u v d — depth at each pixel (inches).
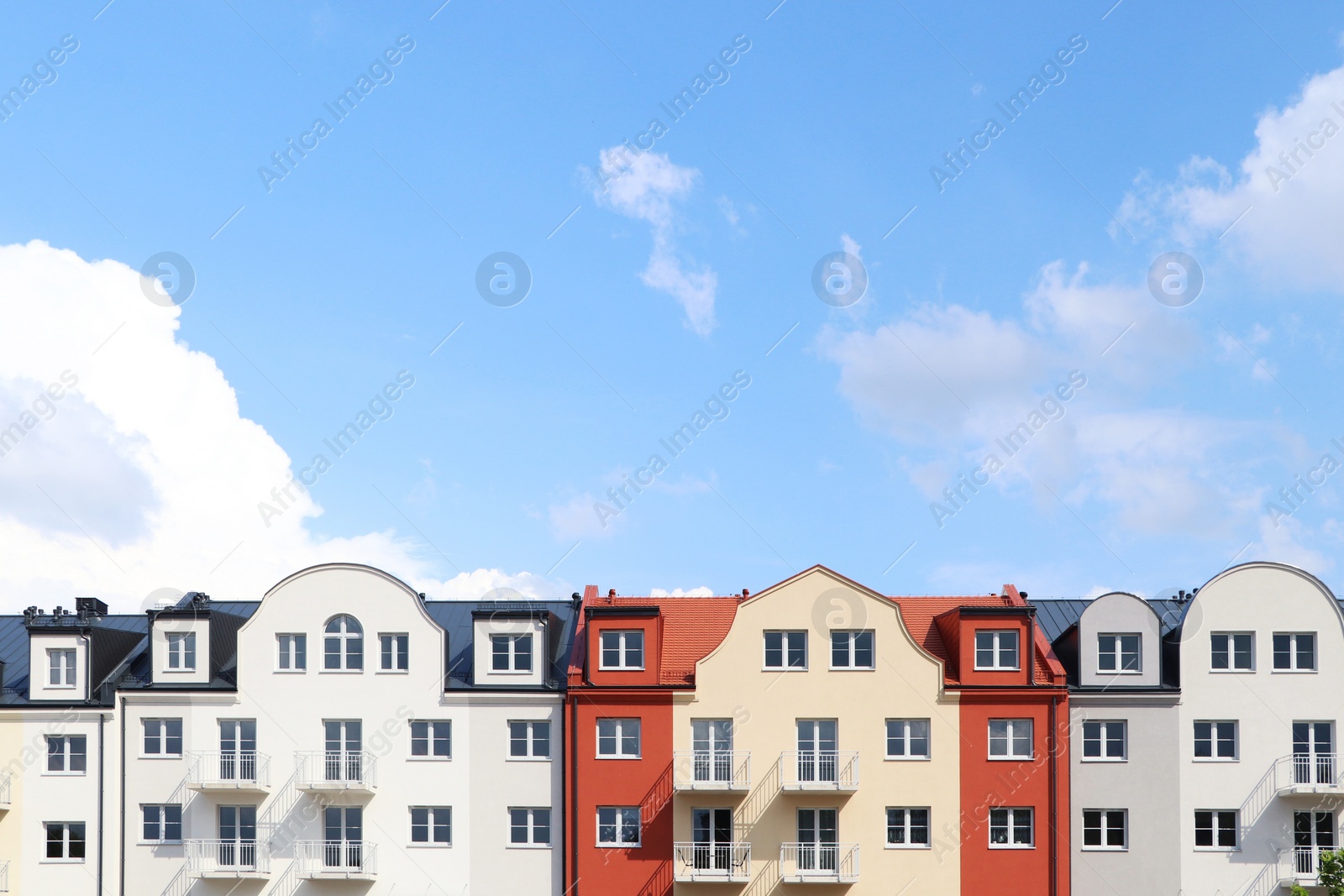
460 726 1919.3
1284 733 1863.9
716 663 1904.5
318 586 1953.7
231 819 1911.9
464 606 2165.4
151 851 1903.3
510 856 1887.3
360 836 1903.3
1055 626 2089.1
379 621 1943.9
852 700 1886.1
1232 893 1830.7
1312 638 1886.1
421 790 1907.0
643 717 1898.4
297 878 1882.4
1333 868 1713.8
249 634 1943.9
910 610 2070.6
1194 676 1878.7
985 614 1900.8
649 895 1852.9
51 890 1888.5
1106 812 1860.2
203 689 1929.1
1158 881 1833.2
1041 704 1870.1
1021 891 1834.4
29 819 1907.0
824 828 1867.6
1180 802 1851.6
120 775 1918.1
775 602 1913.1
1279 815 1845.5
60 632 1945.1
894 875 1843.0
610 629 1929.1
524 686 1924.2
